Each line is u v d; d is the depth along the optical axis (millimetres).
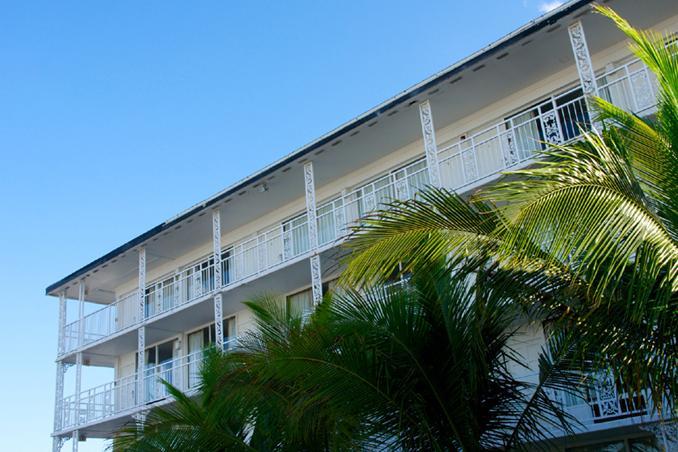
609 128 8469
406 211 8727
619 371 8531
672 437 13227
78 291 31250
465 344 10656
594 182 7543
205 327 27062
